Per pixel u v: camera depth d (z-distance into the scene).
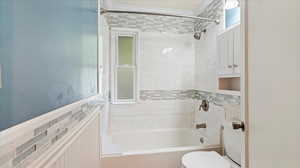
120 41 2.92
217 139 2.22
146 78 2.92
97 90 1.16
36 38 0.38
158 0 2.56
